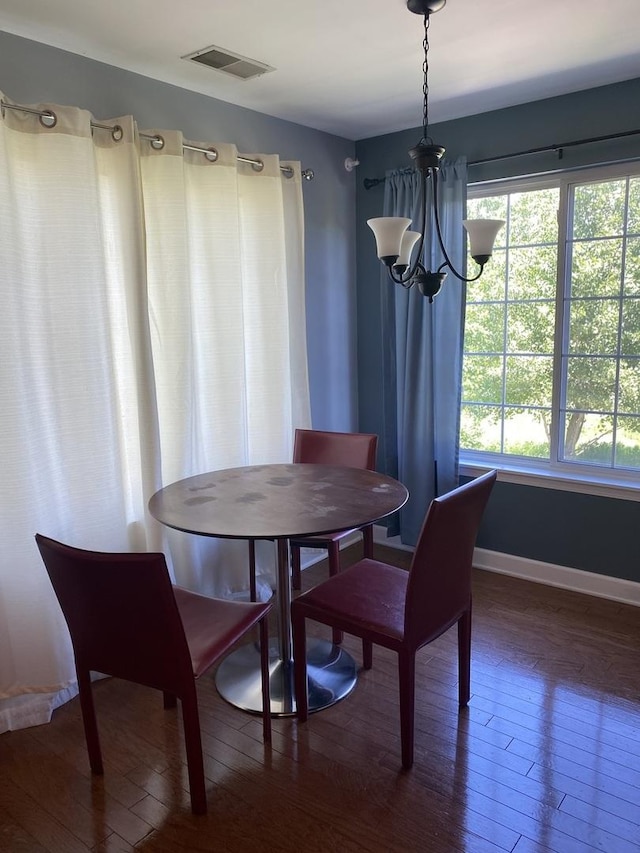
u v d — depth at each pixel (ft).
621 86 9.23
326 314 12.12
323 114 10.57
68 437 7.69
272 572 10.73
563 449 10.86
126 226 7.97
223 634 6.35
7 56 7.15
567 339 10.55
